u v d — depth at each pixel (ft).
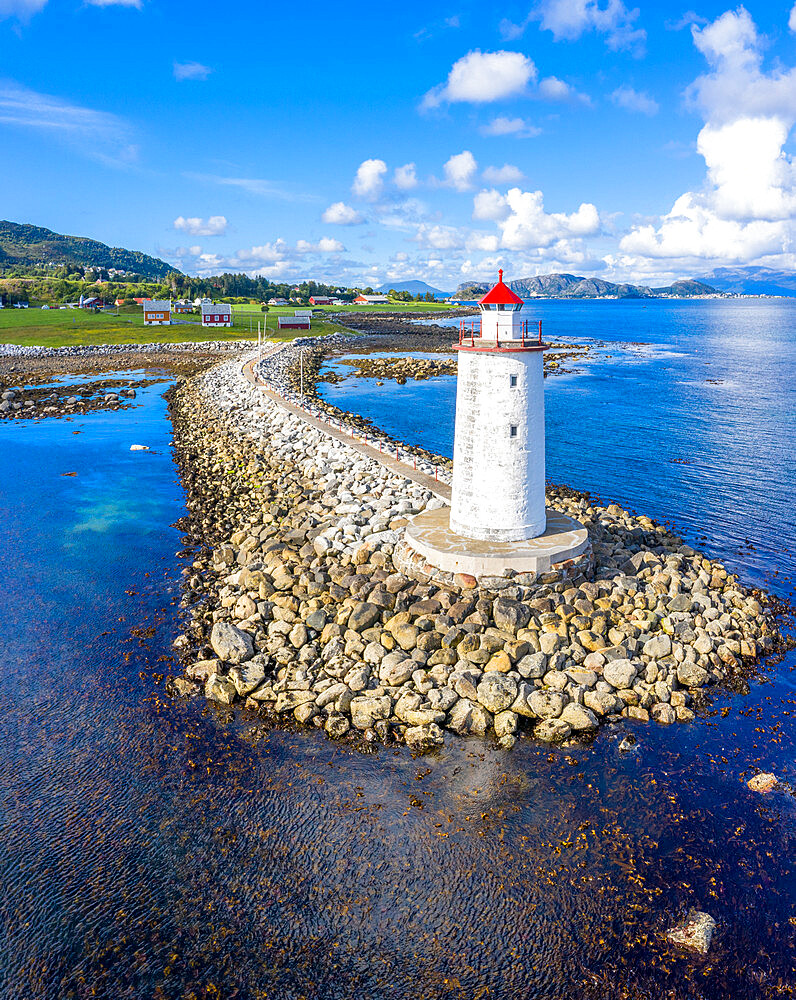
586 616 78.89
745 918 49.21
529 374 84.12
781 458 173.99
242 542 109.09
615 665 72.02
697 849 54.70
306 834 56.18
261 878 52.39
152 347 399.65
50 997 44.65
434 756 64.23
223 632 78.74
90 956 46.98
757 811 58.44
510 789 60.54
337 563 95.20
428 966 46.01
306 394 251.39
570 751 64.90
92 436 194.39
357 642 76.89
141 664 79.87
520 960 46.39
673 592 87.35
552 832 56.13
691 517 130.62
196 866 53.52
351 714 68.69
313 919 49.16
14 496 139.85
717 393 274.16
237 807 59.00
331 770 62.85
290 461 151.12
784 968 46.14
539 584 83.41
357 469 136.26
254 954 46.91
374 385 293.02
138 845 55.52
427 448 181.98
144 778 62.49
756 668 78.59
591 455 178.29
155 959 46.70
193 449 176.55
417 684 70.90
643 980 45.24
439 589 84.12
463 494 89.71
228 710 71.05
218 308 518.78
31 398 250.57
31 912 50.06
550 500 128.47
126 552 111.34
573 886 51.44
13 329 465.06
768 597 95.14
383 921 48.98
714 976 45.57
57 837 56.39
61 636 85.92
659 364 367.25
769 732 68.08
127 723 69.72
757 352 427.74
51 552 111.55
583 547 87.92
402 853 54.19
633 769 62.95
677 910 49.73
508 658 72.23
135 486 146.92
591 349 443.32
